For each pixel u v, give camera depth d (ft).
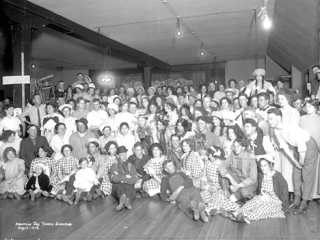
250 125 13.57
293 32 26.89
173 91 30.45
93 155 16.71
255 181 13.01
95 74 56.80
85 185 15.30
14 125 19.71
